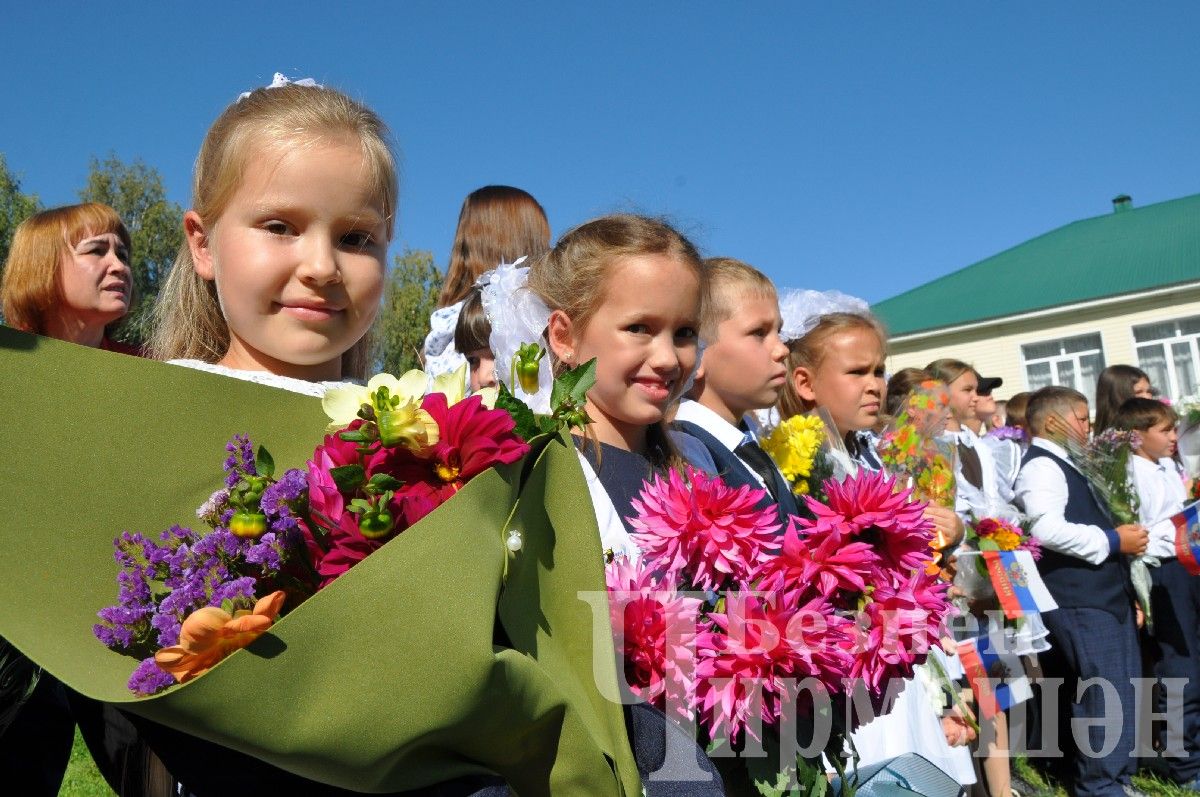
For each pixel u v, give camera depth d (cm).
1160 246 2250
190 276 183
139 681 108
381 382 136
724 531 170
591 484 183
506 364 221
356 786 115
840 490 188
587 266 202
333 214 157
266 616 109
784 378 288
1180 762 511
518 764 127
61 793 339
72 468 126
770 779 167
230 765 120
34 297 298
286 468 137
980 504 447
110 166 2422
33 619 117
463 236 369
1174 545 505
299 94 167
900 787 195
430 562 114
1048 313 2172
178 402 132
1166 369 2095
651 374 198
